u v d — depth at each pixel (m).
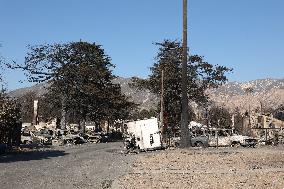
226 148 42.16
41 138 55.31
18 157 32.66
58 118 84.50
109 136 75.38
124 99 87.12
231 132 55.06
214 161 27.28
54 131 63.06
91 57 81.81
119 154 35.62
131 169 23.25
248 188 15.91
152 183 17.44
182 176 19.69
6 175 20.38
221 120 90.38
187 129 43.31
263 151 36.03
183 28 45.25
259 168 23.00
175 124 71.81
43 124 81.38
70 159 30.59
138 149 39.25
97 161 28.66
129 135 40.00
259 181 17.66
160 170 22.56
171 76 73.25
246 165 24.70
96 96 80.38
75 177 19.67
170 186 16.61
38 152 38.88
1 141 42.75
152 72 77.00
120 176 19.95
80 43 80.50
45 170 22.91
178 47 77.62
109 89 84.19
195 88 78.25
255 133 68.88
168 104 73.38
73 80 80.00
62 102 79.19
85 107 80.69
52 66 78.88
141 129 39.62
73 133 63.31
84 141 59.41
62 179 18.89
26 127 69.69
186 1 45.34
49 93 81.19
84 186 16.61
